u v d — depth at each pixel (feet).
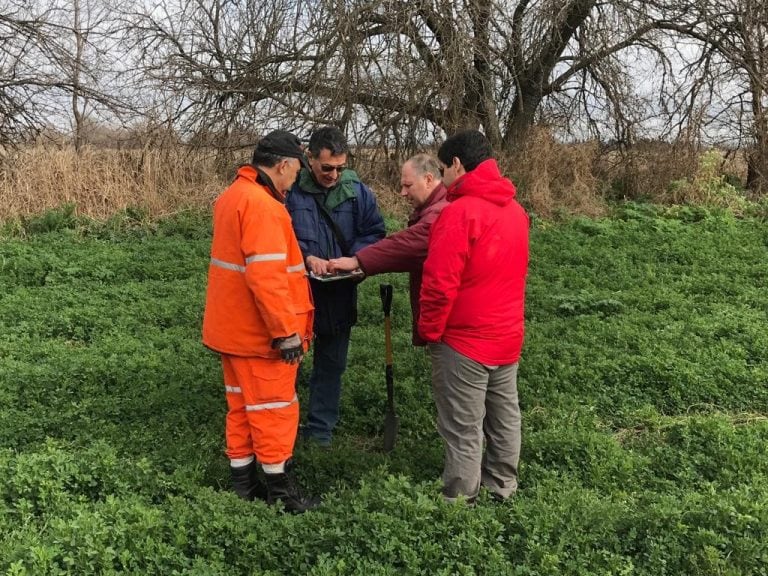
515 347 12.55
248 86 42.83
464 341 12.07
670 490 13.79
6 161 39.24
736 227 38.60
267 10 41.68
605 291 27.48
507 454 13.12
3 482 12.63
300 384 19.08
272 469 12.91
